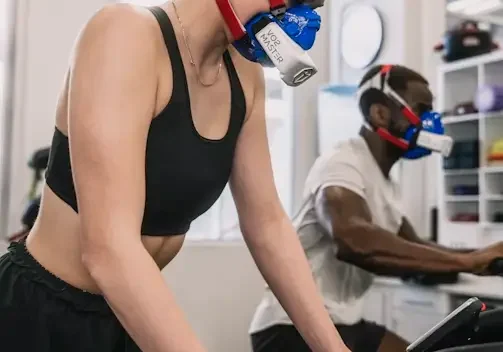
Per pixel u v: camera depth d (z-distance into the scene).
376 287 2.36
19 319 0.81
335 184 1.61
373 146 1.75
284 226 0.99
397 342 1.69
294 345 1.57
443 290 2.00
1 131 2.39
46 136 2.44
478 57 2.87
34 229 0.88
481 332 0.85
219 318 2.61
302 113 2.97
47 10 2.46
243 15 0.80
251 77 0.95
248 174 0.97
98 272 0.69
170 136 0.79
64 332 0.81
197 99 0.83
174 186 0.81
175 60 0.80
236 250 2.65
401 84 1.74
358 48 2.99
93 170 0.70
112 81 0.72
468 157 2.91
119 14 0.76
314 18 0.82
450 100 3.03
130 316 0.68
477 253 1.64
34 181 2.21
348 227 1.56
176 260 2.53
